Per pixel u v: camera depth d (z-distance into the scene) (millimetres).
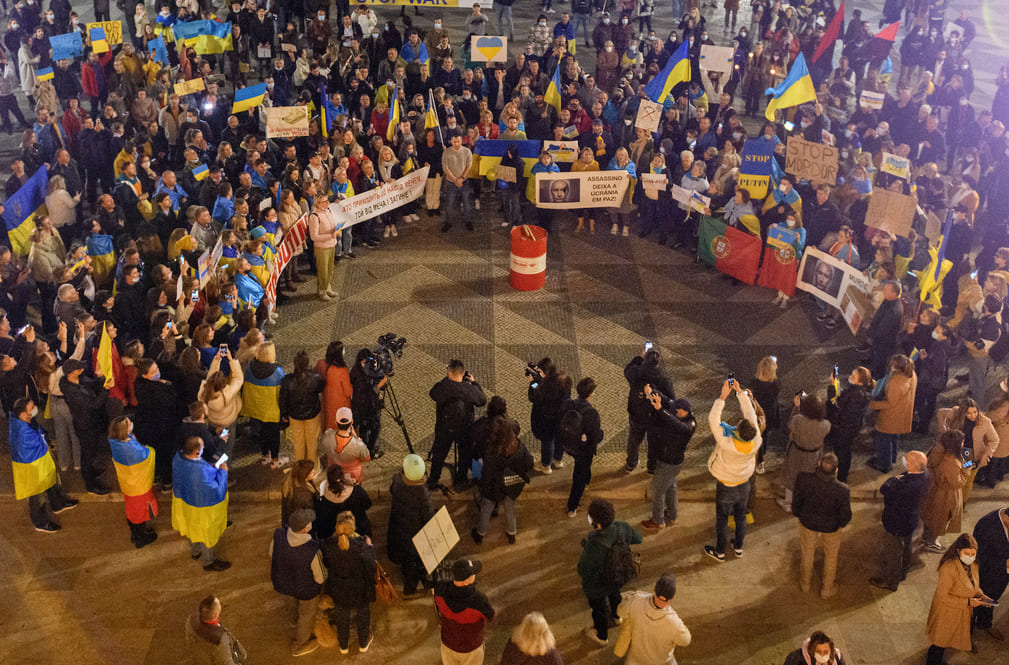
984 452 10945
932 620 9148
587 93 20406
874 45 22781
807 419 10641
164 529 10883
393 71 21266
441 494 11383
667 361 14109
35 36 21953
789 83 17500
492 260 16875
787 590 10258
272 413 11242
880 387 11578
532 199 17219
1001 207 18016
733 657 9422
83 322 11594
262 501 11281
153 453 10250
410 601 10039
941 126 21484
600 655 9406
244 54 24109
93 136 17219
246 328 11805
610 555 8953
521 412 12820
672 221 17203
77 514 11062
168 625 9648
